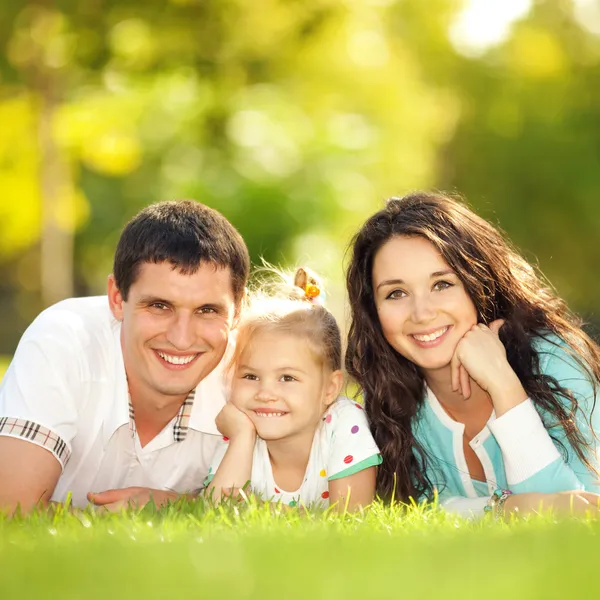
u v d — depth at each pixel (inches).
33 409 367.9
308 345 428.8
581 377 430.3
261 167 1753.2
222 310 383.6
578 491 379.2
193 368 385.1
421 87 2222.0
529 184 2524.6
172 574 216.4
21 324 2418.8
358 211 1838.1
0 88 1227.2
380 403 446.6
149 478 421.7
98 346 394.3
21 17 1150.3
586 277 2541.8
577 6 2465.6
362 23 1583.4
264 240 1740.9
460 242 423.2
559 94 2507.4
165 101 1590.8
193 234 375.9
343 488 420.2
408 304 420.2
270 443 437.7
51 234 1299.2
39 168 1301.7
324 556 233.0
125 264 378.6
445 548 245.6
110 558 233.6
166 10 1202.0
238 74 1339.8
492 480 440.1
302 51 1403.8
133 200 2010.3
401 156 2101.4
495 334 419.8
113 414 394.3
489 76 2450.8
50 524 300.5
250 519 317.7
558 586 203.5
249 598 192.1
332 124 1862.7
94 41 1202.0
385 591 194.7
